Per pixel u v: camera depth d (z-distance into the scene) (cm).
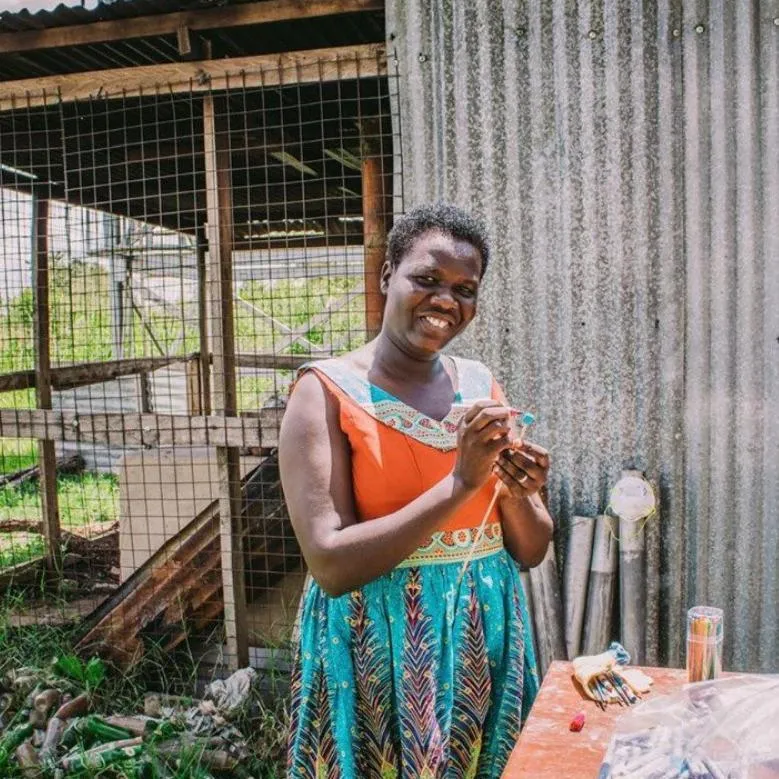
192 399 741
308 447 151
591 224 322
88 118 477
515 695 160
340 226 802
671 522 320
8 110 425
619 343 322
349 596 156
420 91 337
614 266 321
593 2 316
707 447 316
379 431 153
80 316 812
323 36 397
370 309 367
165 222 730
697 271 313
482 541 162
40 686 357
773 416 309
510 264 331
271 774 312
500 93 328
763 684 129
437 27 332
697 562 319
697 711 124
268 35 392
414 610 154
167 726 326
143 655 384
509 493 161
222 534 373
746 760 109
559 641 323
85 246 560
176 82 369
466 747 156
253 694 348
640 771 113
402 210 343
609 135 318
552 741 129
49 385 535
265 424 355
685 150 312
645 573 320
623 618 317
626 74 315
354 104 452
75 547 596
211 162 374
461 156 334
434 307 152
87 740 331
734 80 306
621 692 144
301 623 167
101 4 352
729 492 315
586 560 320
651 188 316
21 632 403
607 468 326
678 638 322
